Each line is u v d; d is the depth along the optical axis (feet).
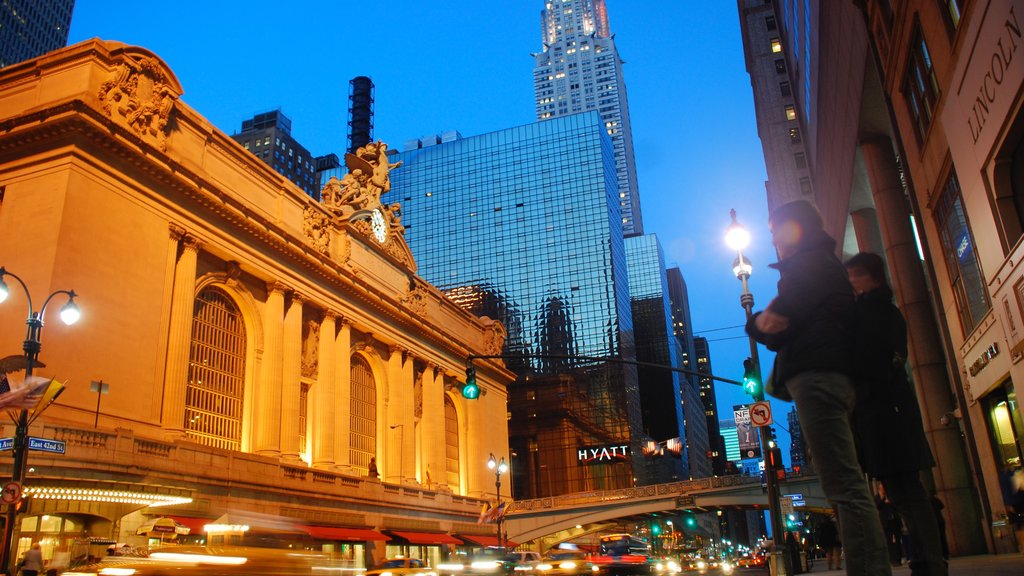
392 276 224.53
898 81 94.68
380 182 224.74
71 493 108.88
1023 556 68.95
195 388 150.41
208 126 158.20
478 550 209.15
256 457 147.54
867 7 101.91
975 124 68.74
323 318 188.34
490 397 284.20
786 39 221.66
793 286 15.97
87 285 125.08
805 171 278.26
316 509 161.99
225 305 163.02
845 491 14.76
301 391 182.29
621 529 346.54
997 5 58.03
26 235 123.75
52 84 135.44
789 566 62.64
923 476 113.50
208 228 153.69
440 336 241.96
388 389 216.74
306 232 184.24
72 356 119.85
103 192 131.44
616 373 437.58
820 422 15.16
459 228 490.49
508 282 467.52
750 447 87.71
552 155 487.61
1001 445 84.99
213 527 103.45
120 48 139.85
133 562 34.24
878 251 153.99
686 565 222.69
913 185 98.02
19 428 74.69
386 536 182.80
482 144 507.30
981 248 73.82
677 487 249.34
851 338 15.79
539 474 421.59
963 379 94.89
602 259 456.04
